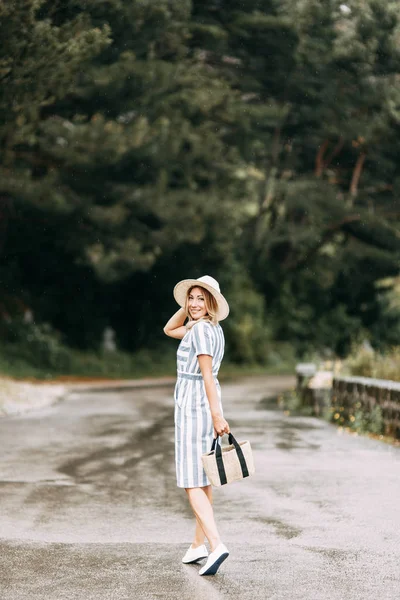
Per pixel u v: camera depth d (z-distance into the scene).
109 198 37.94
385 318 50.34
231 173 41.53
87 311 45.97
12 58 18.75
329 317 52.97
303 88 38.06
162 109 33.78
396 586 5.88
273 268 48.59
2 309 42.47
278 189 42.31
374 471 10.93
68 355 41.94
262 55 36.72
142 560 6.67
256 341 52.59
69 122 32.53
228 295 52.16
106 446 13.87
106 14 21.62
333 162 44.22
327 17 35.62
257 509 8.59
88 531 7.71
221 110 36.19
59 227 38.03
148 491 9.81
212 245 44.12
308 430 16.08
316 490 9.61
